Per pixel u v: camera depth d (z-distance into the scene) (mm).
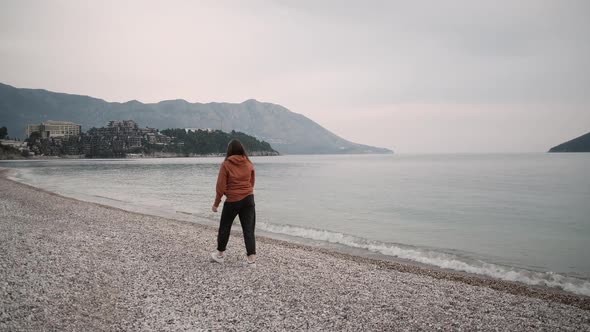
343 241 15086
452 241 16047
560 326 5957
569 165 127375
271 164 162625
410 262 11969
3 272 7129
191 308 6004
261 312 5957
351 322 5703
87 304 5910
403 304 6672
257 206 27156
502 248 14797
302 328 5410
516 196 35375
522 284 10016
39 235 11242
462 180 58875
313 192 38656
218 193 7836
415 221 21312
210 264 8711
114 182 51719
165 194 34812
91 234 12070
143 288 6859
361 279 8281
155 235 12602
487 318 6176
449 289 7898
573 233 18094
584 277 10781
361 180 59438
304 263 9594
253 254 8242
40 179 56375
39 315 5312
